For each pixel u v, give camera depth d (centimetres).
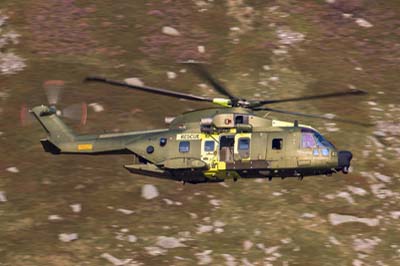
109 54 16762
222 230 11875
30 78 15838
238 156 9962
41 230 11862
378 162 13625
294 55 17012
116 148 10525
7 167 13275
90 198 12569
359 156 13762
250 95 15550
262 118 10094
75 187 12812
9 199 12556
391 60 17162
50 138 10862
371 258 11419
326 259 11294
